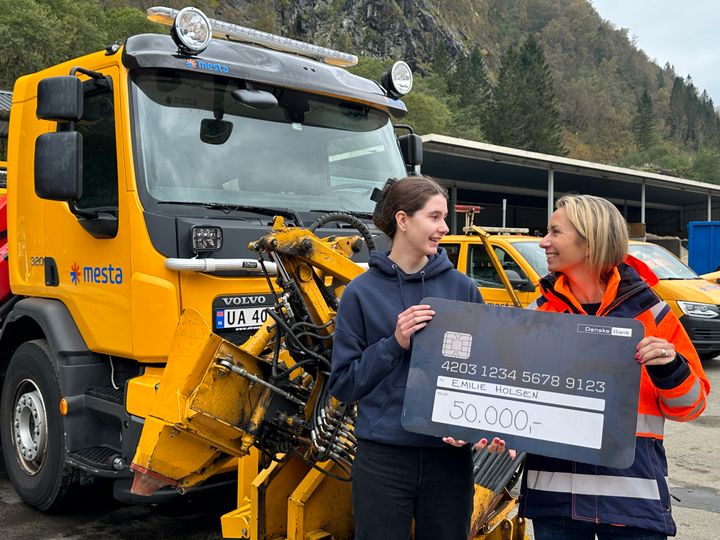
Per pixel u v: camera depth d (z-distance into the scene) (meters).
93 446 4.05
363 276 2.42
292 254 2.90
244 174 3.99
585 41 190.50
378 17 122.94
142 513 4.54
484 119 95.25
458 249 8.66
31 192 4.45
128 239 3.62
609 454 2.01
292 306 2.94
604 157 139.00
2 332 4.64
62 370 4.03
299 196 4.18
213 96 3.96
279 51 4.83
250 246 2.91
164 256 3.56
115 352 3.78
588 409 2.04
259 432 2.97
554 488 2.24
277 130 4.20
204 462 3.09
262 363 3.03
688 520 4.53
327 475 2.85
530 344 2.13
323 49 5.02
